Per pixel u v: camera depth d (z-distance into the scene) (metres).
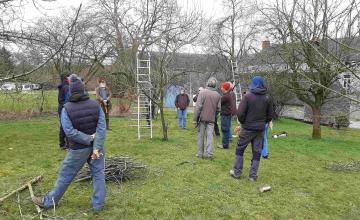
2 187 6.61
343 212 6.35
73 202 5.96
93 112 5.35
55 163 8.48
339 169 9.38
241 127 7.70
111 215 5.54
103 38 22.02
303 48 11.23
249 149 11.20
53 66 20.02
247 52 26.88
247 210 6.08
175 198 6.41
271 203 6.50
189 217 5.66
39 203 5.56
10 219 5.27
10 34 9.91
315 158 10.78
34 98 19.70
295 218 5.91
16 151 9.75
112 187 6.82
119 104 20.48
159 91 12.43
